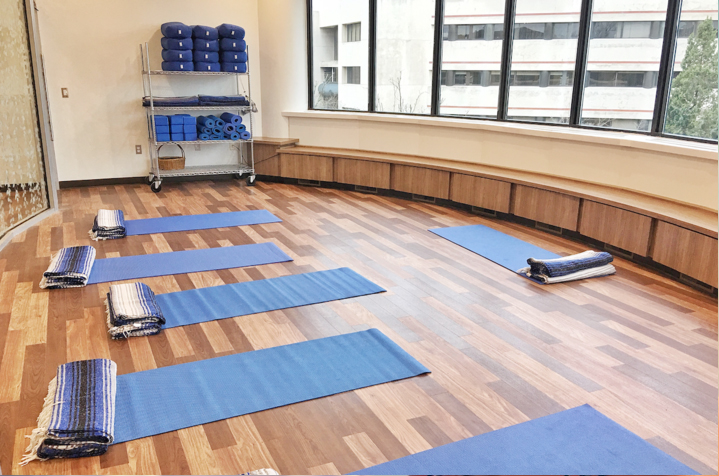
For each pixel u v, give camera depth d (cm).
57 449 201
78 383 234
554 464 201
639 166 450
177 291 359
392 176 635
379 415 231
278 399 240
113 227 467
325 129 710
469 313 333
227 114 675
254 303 341
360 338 297
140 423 223
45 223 513
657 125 463
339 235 489
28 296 348
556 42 534
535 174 538
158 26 659
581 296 362
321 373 262
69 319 316
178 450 208
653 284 386
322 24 701
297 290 363
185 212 561
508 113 587
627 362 278
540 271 387
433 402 241
